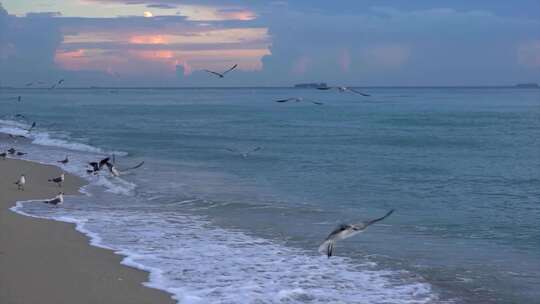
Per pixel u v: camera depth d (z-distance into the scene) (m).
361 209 25.67
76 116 96.12
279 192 29.64
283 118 95.69
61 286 14.58
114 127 73.69
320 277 16.03
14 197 26.56
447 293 15.08
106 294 14.12
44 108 124.12
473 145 53.00
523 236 20.97
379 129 71.12
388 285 15.58
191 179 33.69
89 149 49.19
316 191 29.98
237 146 52.12
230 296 14.30
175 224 22.14
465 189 30.80
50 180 31.55
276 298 14.31
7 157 42.09
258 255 18.02
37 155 44.03
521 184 32.25
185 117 97.88
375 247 19.39
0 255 16.91
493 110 115.56
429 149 49.91
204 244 19.16
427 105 144.62
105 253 17.59
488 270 17.05
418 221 23.36
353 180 33.62
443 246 19.66
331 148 50.72
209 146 52.28
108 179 32.81
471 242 20.23
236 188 30.77
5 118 88.00
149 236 20.00
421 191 30.16
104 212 24.05
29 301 13.52
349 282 15.73
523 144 53.50
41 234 19.50
